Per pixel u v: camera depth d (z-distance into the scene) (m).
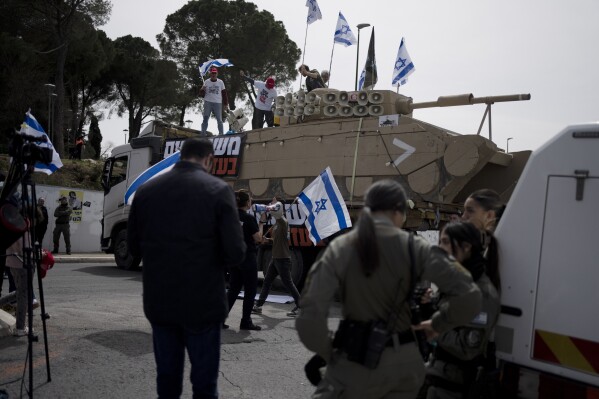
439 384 2.98
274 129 11.13
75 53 32.72
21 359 5.17
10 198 4.91
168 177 3.30
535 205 2.94
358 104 10.34
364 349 2.30
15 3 28.58
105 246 14.37
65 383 4.60
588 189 2.77
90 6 31.17
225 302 3.24
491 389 2.88
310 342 2.30
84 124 40.25
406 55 13.15
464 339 2.82
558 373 2.80
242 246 3.23
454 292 2.34
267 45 37.09
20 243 5.85
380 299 2.35
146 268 3.18
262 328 7.10
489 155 8.59
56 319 6.89
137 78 39.91
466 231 2.90
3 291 9.44
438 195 8.78
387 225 2.45
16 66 27.94
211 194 3.19
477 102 10.25
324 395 2.39
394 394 2.42
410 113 11.10
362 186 9.61
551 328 2.83
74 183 26.06
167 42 39.53
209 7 37.56
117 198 14.04
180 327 3.14
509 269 2.99
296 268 10.52
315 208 8.15
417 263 2.38
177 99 40.41
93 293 9.32
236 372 5.18
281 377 5.08
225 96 14.45
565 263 2.82
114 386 4.59
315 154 10.34
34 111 30.33
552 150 2.90
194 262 3.10
